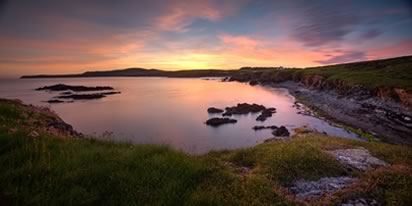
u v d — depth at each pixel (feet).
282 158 31.68
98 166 23.04
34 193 18.06
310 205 21.07
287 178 27.25
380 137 86.12
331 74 266.57
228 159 36.60
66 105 179.01
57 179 20.11
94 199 18.31
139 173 22.91
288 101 190.39
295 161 30.86
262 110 148.97
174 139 90.38
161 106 173.06
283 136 90.74
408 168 28.86
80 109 160.56
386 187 23.85
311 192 24.62
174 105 177.37
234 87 355.77
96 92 287.48
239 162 35.06
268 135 95.09
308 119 121.80
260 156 35.68
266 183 23.80
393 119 111.45
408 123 104.01
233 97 222.69
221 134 97.40
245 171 30.32
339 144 44.57
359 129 96.84
